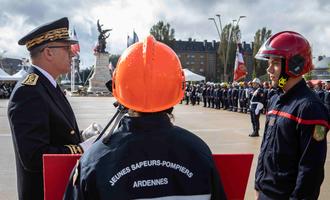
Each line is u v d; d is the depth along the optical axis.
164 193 1.42
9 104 2.26
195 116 20.17
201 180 1.46
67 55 2.58
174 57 1.65
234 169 1.78
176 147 1.48
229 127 15.13
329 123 2.55
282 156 2.61
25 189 2.33
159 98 1.54
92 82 46.22
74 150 2.18
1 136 11.87
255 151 9.67
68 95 45.22
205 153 1.53
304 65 2.63
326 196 5.70
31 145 2.12
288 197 2.59
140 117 1.51
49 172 1.72
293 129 2.56
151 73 1.55
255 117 12.48
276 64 2.72
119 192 1.38
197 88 32.09
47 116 2.25
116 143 1.46
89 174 1.41
